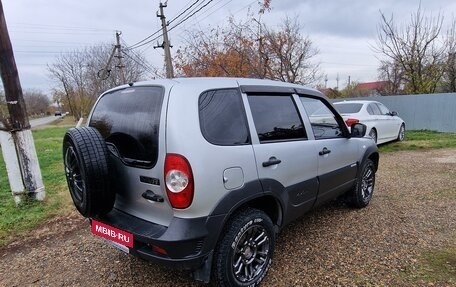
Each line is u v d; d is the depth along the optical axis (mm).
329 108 3818
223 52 16609
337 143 3756
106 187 2514
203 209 2273
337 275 2877
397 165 7492
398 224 3957
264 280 2834
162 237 2230
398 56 19156
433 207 4535
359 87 36656
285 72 16500
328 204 4742
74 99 48969
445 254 3176
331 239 3594
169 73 18062
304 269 2994
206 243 2318
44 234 4121
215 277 2494
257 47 16125
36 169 5215
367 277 2824
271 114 2928
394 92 22391
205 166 2250
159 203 2361
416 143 10641
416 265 2990
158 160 2301
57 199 5395
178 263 2270
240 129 2584
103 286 2877
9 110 4957
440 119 13758
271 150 2768
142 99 2549
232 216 2551
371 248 3355
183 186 2195
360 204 4484
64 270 3195
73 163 2652
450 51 18859
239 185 2473
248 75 15734
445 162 7668
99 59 43781
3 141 4988
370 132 9203
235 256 2561
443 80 19797
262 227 2736
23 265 3344
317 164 3371
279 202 2893
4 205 5172
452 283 2688
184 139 2211
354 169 4195
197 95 2395
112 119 2770
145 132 2402
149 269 3123
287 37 16906
